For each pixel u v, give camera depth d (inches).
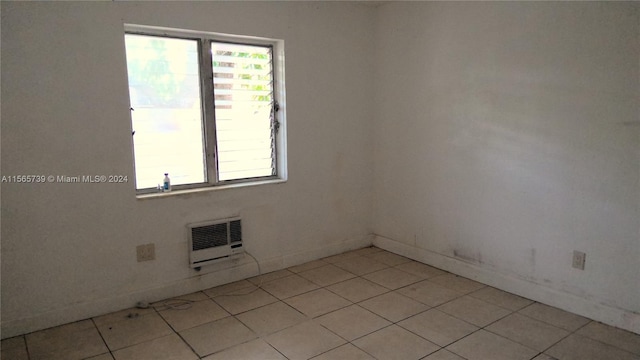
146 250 111.1
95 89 100.3
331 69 141.2
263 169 134.9
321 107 140.5
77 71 97.7
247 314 106.7
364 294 118.3
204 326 100.6
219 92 122.6
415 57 137.6
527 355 87.3
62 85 96.2
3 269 93.7
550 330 97.1
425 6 132.4
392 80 146.5
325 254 148.6
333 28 139.6
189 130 119.1
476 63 120.3
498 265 121.0
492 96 117.1
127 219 107.7
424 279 129.0
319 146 141.8
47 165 96.3
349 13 143.0
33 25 91.8
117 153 104.7
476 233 125.8
